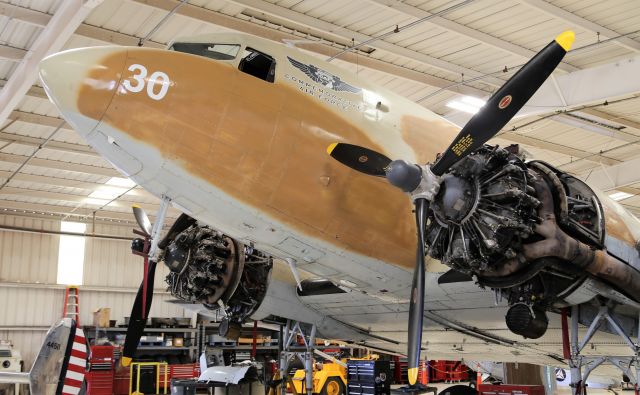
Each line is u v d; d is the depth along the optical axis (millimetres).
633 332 7797
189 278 9742
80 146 19094
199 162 6488
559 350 10125
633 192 23438
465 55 14453
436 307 8641
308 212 6938
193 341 26188
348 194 7086
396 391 17234
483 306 8266
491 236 6203
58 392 7867
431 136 7914
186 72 6523
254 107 6688
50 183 21828
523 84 6176
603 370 11695
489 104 6195
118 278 27078
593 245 6684
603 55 14250
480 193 6246
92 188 22859
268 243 7242
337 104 7215
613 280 6895
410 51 14164
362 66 14609
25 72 13555
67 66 6141
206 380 15055
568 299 7062
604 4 12078
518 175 6344
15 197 23672
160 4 12031
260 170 6672
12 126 17375
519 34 13352
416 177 6141
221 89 6602
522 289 6840
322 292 9992
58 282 25797
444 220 6395
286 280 10461
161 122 6340
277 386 11609
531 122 17844
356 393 17562
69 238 26344
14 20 12047
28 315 25016
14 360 21703
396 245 7453
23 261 25219
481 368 18734
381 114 7566
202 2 12180
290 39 13477
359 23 12961
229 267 9820
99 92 6168
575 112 17203
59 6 11977
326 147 6980
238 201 6730
